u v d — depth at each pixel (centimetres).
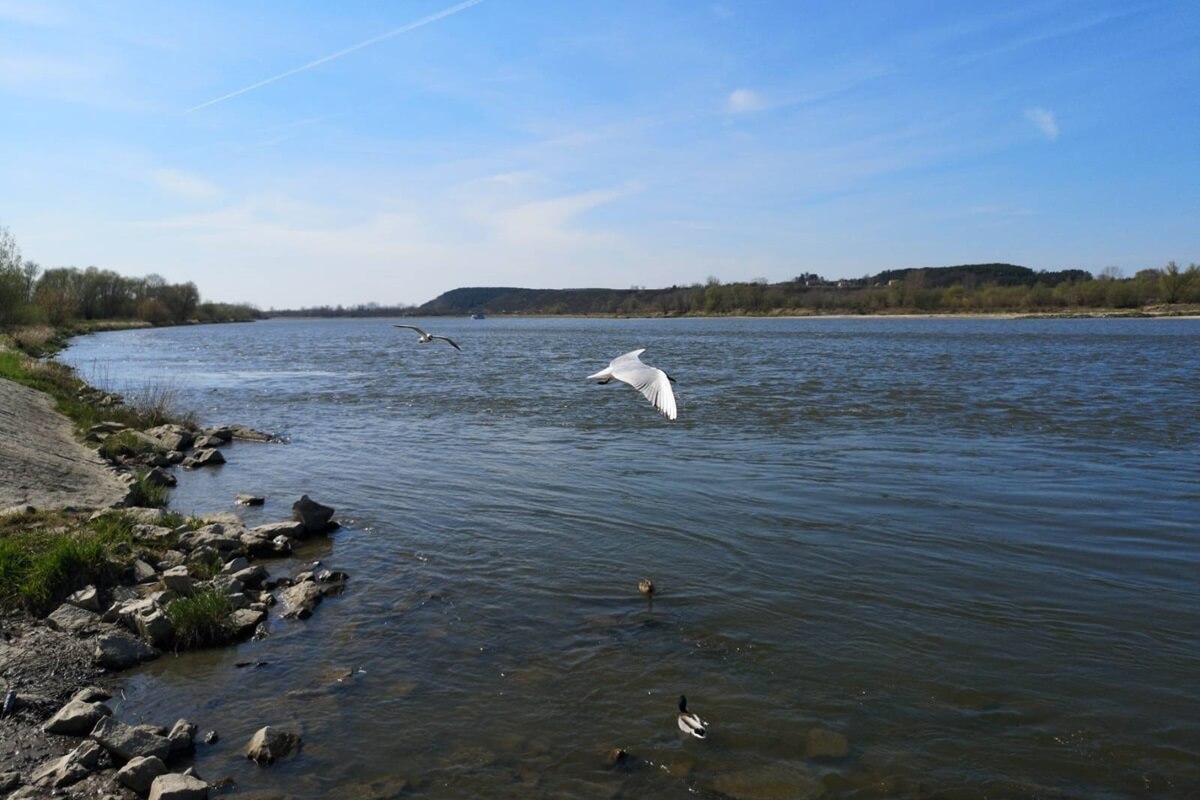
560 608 1216
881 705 933
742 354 6569
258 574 1315
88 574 1209
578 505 1780
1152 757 830
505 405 3556
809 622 1155
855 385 4075
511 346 8688
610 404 3553
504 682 994
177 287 18450
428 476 2112
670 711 925
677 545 1494
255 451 2558
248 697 955
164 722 897
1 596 1141
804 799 766
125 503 1712
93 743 824
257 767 813
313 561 1438
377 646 1093
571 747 853
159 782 749
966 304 17988
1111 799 766
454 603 1240
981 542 1484
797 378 4456
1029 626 1134
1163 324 12306
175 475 2183
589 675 1009
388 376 5147
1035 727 887
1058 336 8962
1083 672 1004
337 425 3089
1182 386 3881
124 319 15275
